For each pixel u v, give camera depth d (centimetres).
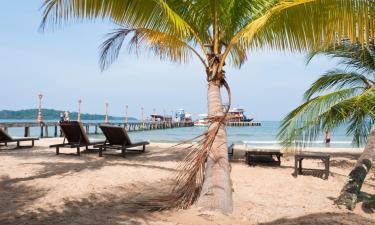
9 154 1061
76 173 718
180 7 655
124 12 563
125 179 670
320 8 457
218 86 598
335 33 448
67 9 514
